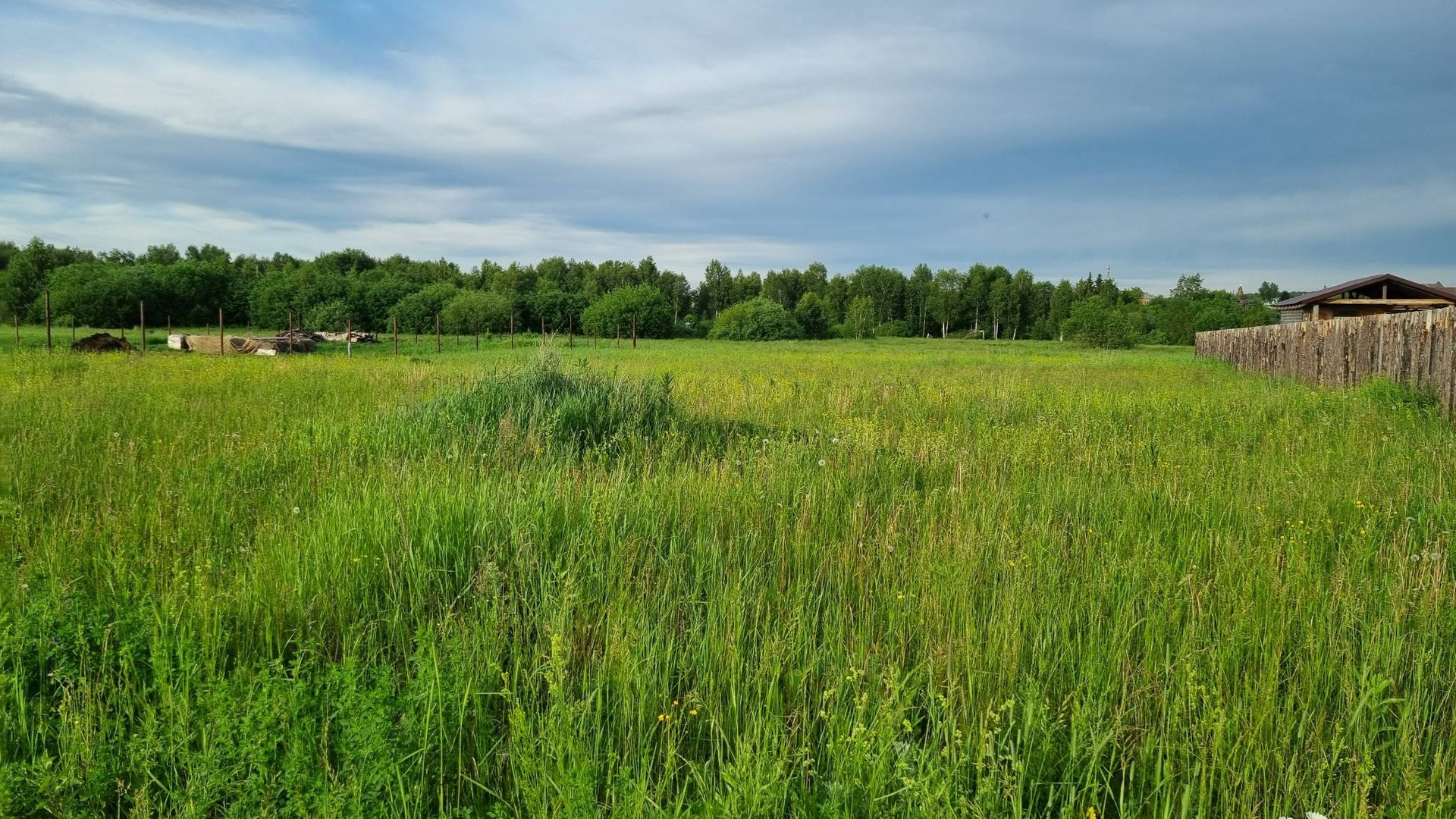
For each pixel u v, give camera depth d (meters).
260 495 5.83
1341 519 5.56
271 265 143.00
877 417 10.40
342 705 2.80
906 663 3.46
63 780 2.46
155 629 3.37
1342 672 3.23
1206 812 2.54
